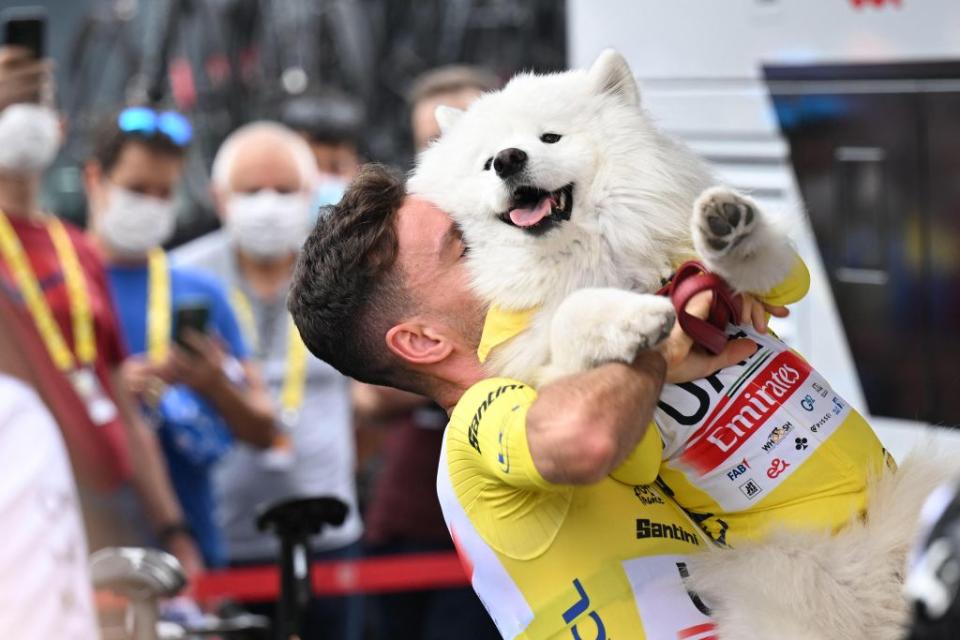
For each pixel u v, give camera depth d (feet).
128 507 16.58
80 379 16.22
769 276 8.41
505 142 9.21
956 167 12.94
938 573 5.36
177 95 26.09
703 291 8.42
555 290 8.92
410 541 18.02
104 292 17.06
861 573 8.38
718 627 8.41
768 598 8.27
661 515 8.86
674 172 9.21
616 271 9.05
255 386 18.31
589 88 9.46
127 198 17.83
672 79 14.78
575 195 9.09
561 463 7.55
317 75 26.76
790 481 8.65
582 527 8.68
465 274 9.23
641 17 14.92
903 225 13.35
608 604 8.57
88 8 26.76
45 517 6.38
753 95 14.20
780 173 14.12
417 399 18.13
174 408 17.54
